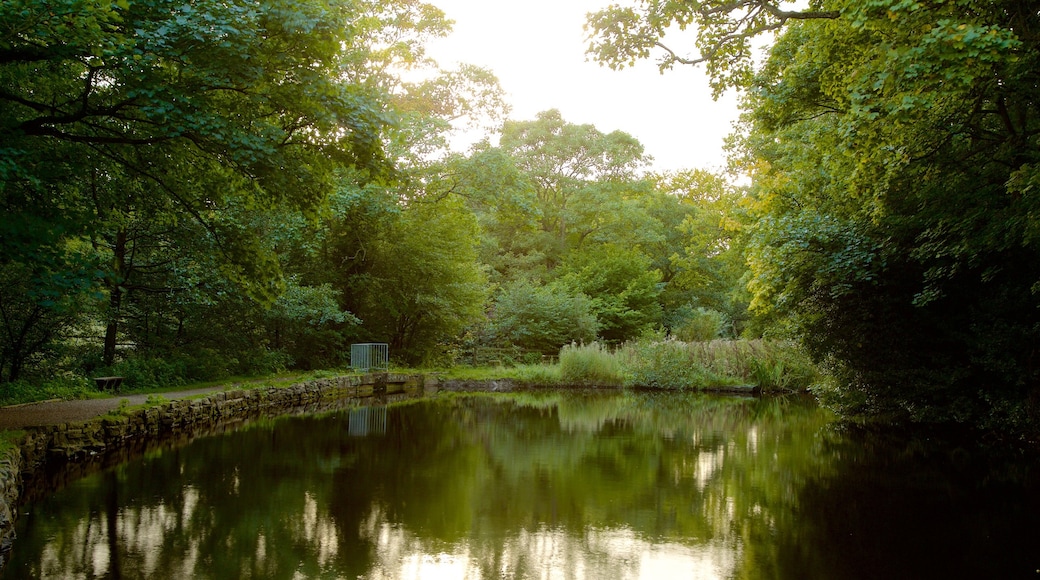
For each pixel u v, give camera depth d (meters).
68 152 7.58
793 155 14.81
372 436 10.46
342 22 8.27
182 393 12.05
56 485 6.74
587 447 9.65
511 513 5.99
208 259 13.19
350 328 21.08
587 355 20.84
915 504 6.43
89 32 5.79
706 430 11.60
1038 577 4.46
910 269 11.20
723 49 9.55
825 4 7.88
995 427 10.80
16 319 11.62
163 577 4.28
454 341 25.11
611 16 9.34
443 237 22.45
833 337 12.62
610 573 4.50
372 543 5.05
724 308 34.31
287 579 4.27
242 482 7.04
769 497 6.67
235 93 8.23
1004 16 7.23
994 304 10.33
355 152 8.65
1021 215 7.71
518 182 19.89
